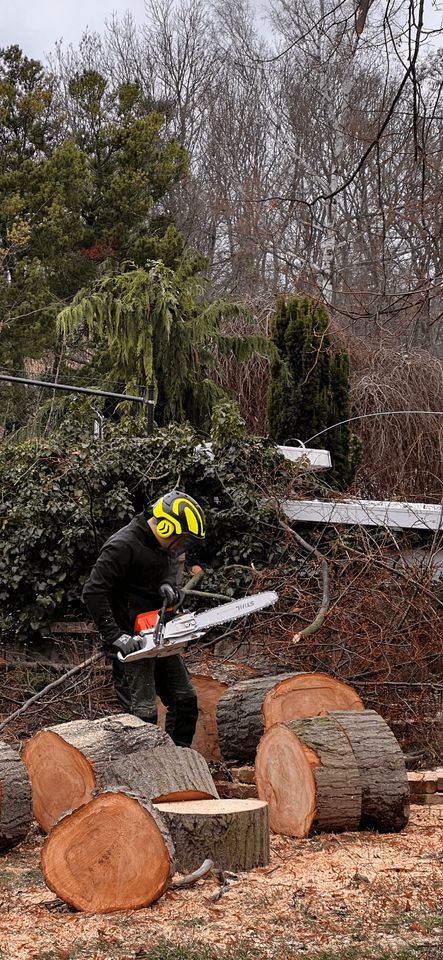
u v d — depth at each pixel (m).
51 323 21.75
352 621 8.05
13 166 23.97
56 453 10.69
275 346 13.51
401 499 14.91
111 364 15.67
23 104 24.05
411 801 6.52
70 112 28.56
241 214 25.73
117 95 27.00
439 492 16.44
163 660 6.29
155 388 14.47
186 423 11.30
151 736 5.59
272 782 5.73
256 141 31.33
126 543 6.01
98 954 3.63
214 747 7.14
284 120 26.03
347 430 13.30
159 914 4.12
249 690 6.78
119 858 4.21
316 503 10.36
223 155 31.77
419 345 20.55
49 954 3.63
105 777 5.30
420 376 17.28
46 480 10.49
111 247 23.61
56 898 4.36
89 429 12.01
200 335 14.96
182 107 33.38
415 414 16.73
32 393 21.36
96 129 25.80
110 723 5.68
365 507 10.27
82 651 10.33
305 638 7.99
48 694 8.41
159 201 31.84
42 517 10.39
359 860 5.00
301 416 13.10
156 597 6.17
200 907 4.21
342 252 22.42
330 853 5.14
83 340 24.27
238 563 10.23
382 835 5.59
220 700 6.95
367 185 19.73
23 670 9.91
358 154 19.34
